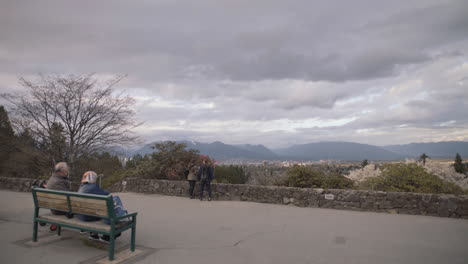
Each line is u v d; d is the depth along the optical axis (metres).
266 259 4.93
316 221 7.93
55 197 5.38
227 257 5.02
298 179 12.45
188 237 6.26
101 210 4.83
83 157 14.57
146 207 9.91
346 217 8.45
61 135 13.52
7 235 6.05
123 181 14.13
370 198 9.41
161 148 15.27
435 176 11.12
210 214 8.80
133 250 5.24
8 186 13.88
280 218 8.30
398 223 7.69
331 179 12.06
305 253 5.26
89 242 5.59
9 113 13.45
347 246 5.69
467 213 8.25
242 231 6.82
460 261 4.88
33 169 18.70
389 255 5.18
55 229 6.41
